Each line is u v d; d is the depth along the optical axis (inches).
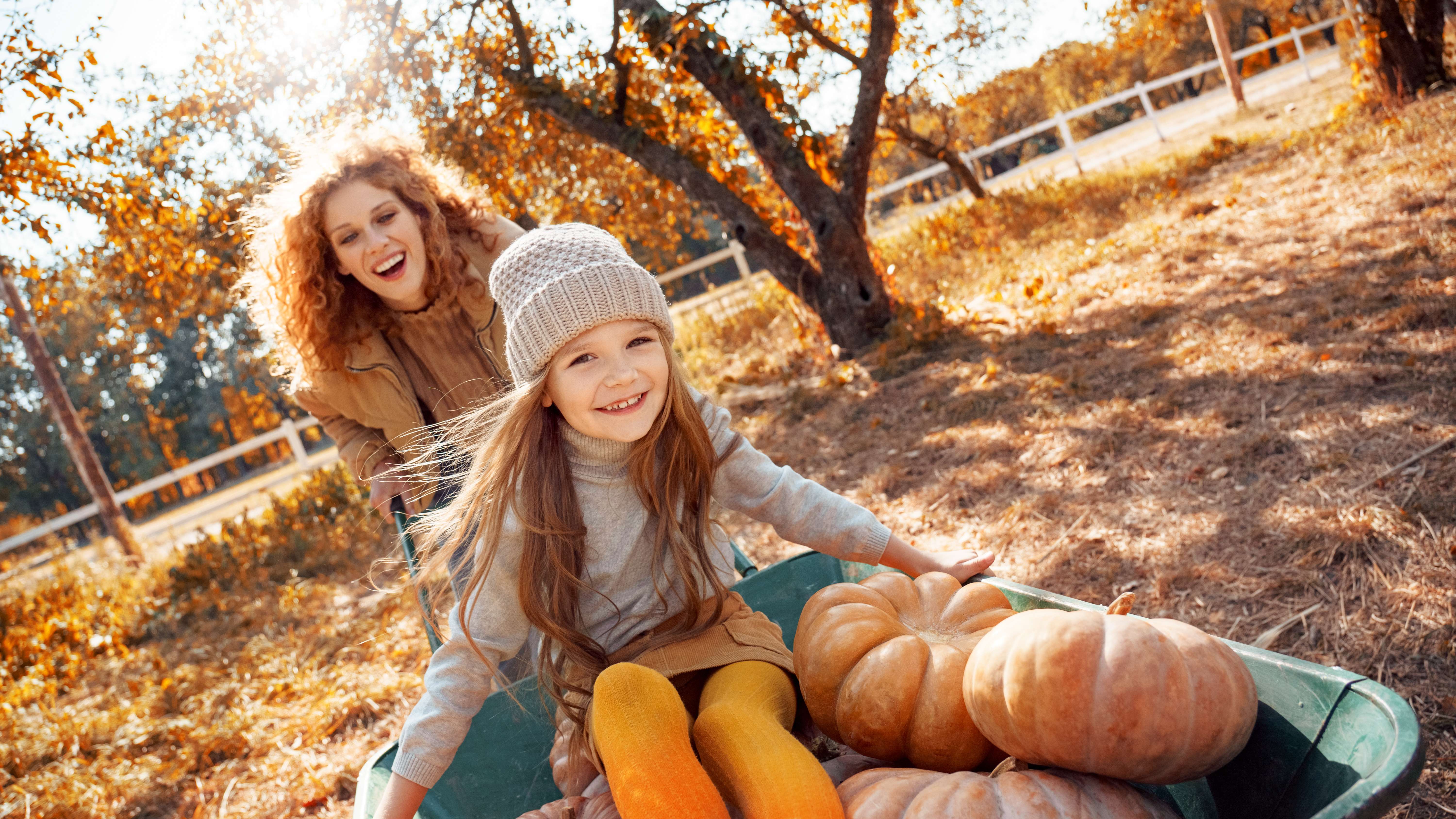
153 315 355.3
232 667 216.1
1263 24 1417.3
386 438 113.8
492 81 333.4
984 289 317.4
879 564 77.4
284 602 256.8
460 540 69.6
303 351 107.5
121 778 164.1
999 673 48.6
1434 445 125.4
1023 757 48.8
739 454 76.6
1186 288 236.2
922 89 418.9
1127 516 142.1
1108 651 45.5
